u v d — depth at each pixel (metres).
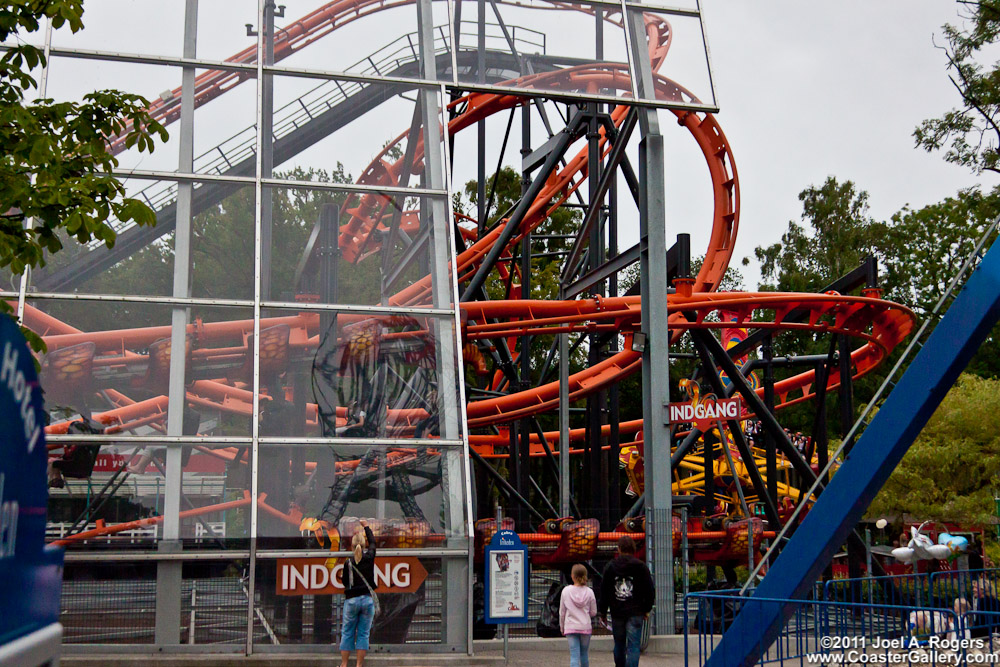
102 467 14.65
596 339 30.05
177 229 16.09
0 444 1.90
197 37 17.44
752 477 24.77
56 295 15.34
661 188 18.98
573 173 30.72
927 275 61.22
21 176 9.35
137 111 10.15
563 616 12.51
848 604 11.34
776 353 64.19
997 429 29.45
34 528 2.08
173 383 15.26
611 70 19.80
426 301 16.61
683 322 25.83
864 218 66.88
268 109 17.36
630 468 32.53
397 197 17.17
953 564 21.00
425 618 14.43
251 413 15.25
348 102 17.78
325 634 14.09
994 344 55.47
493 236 30.72
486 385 41.84
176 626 13.88
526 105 32.12
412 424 15.61
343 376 15.69
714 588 20.06
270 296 16.16
